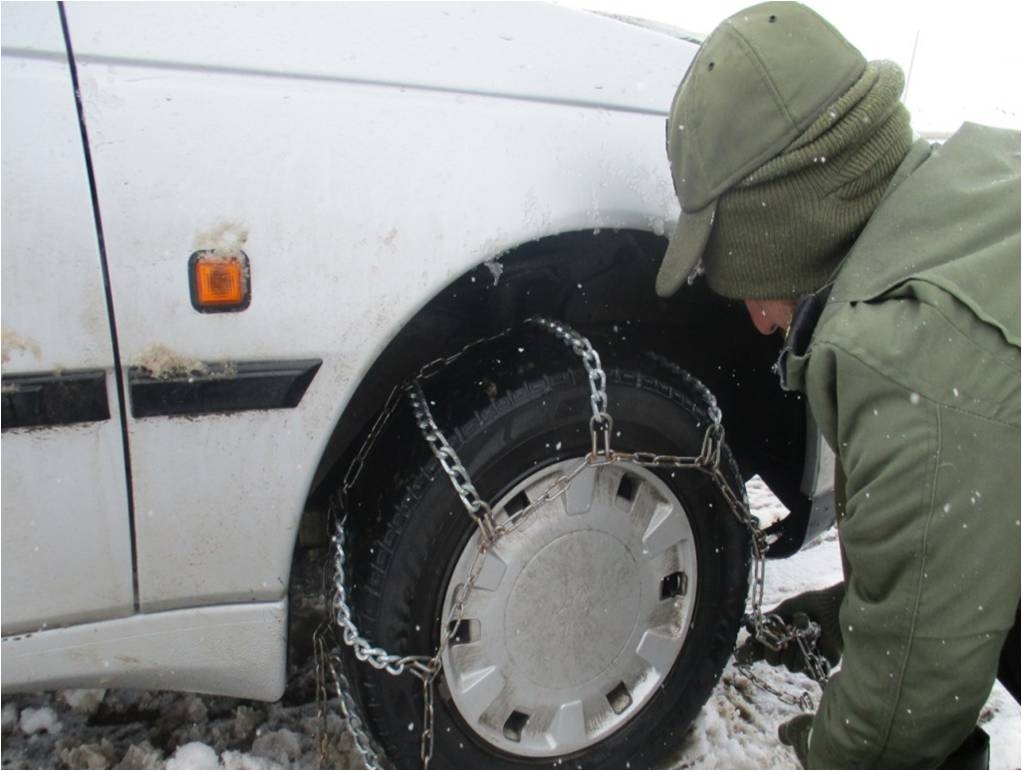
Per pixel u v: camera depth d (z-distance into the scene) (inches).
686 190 42.8
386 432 56.7
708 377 71.4
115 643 47.7
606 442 55.4
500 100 49.8
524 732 60.2
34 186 39.8
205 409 45.1
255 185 43.8
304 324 45.9
